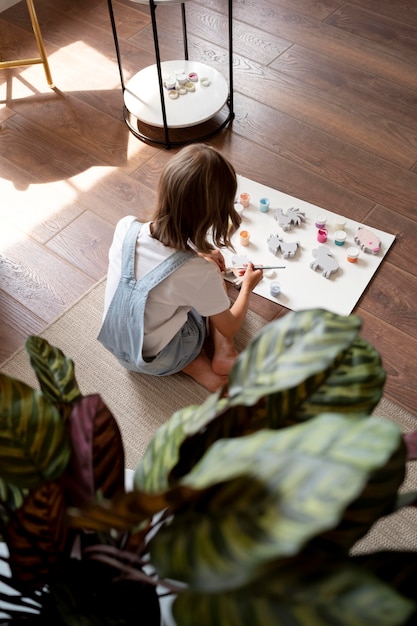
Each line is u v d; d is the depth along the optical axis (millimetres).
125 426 1595
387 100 2258
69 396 691
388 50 2416
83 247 1940
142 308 1413
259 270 1728
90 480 619
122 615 603
